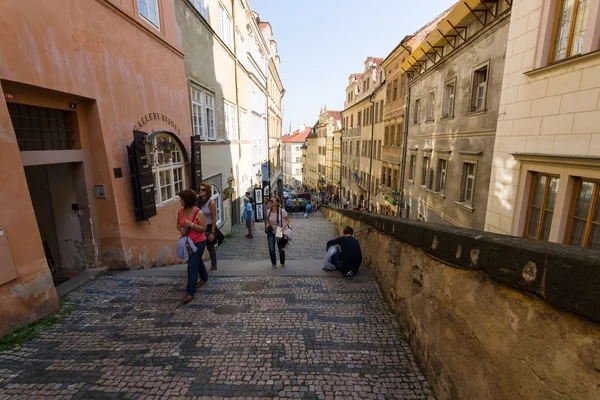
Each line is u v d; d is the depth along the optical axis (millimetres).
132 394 2537
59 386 2605
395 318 3955
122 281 5180
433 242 2701
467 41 10922
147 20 7109
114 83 5684
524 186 6910
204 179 11320
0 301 3273
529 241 1677
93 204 5461
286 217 6395
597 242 5402
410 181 17938
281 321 3859
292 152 88500
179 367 2908
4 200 3363
